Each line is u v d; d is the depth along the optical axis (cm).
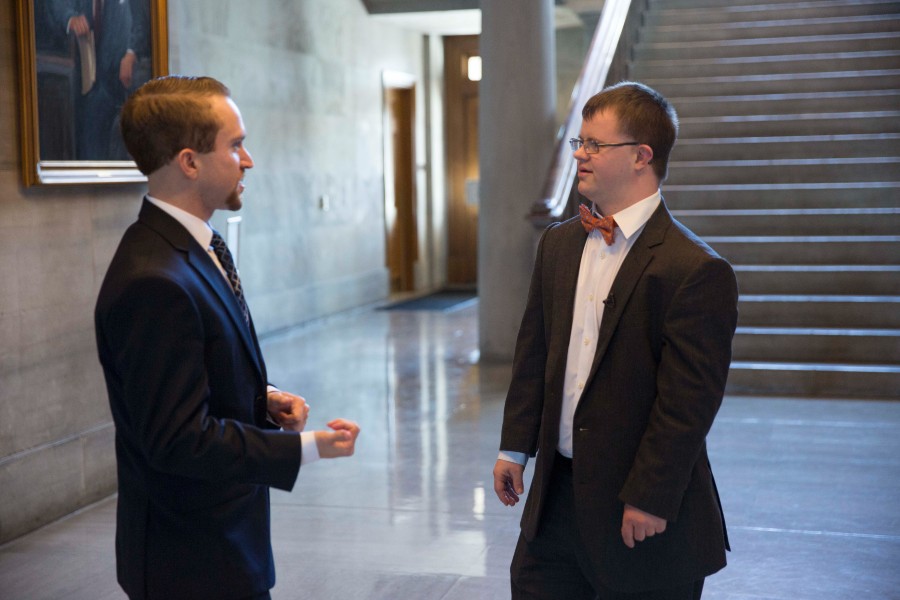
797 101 884
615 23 849
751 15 1006
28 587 375
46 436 447
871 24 959
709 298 202
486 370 791
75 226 461
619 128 211
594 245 221
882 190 780
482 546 414
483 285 816
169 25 520
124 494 188
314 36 1049
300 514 459
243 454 175
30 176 425
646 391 208
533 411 236
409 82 1312
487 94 784
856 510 446
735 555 396
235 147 191
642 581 210
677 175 838
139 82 496
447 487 496
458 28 1306
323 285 1082
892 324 696
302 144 1029
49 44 435
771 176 823
